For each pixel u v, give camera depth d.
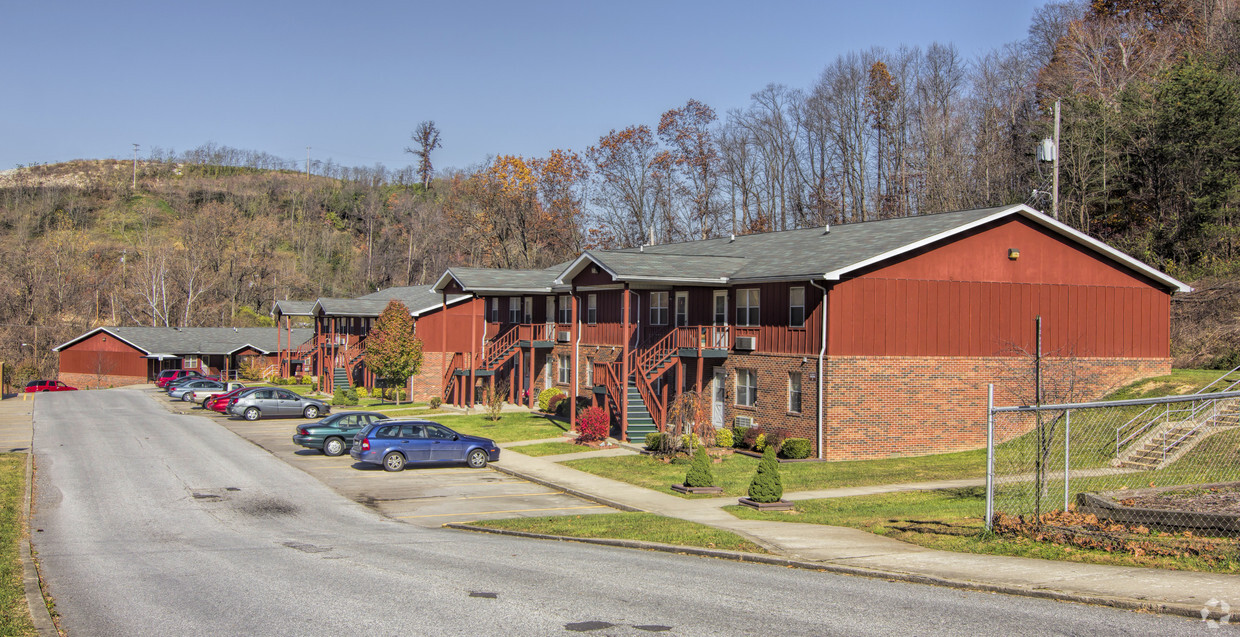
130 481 26.17
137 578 13.73
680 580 12.83
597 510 21.56
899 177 64.56
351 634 10.16
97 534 18.52
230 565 14.77
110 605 11.87
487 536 18.23
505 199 79.44
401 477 27.36
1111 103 47.75
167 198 142.00
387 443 28.56
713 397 34.31
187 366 77.75
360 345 57.53
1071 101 47.78
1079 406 14.71
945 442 29.69
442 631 10.17
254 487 25.38
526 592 12.13
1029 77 61.06
